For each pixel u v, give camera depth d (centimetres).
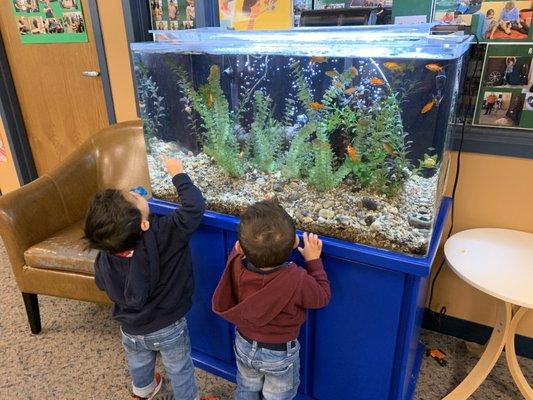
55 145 268
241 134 118
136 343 125
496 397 147
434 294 171
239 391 125
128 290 110
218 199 127
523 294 111
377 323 115
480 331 168
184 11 186
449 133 100
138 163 192
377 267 108
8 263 241
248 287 106
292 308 106
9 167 285
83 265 161
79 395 151
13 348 173
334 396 134
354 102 96
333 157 105
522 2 123
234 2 143
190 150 129
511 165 141
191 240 136
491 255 130
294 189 115
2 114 261
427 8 131
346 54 92
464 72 123
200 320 151
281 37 105
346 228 108
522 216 145
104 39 208
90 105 241
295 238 103
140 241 110
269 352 110
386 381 122
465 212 154
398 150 95
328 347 127
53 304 201
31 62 247
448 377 155
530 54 128
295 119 107
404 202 99
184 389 134
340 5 143
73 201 190
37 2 226
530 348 162
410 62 85
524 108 134
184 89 120
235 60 108
